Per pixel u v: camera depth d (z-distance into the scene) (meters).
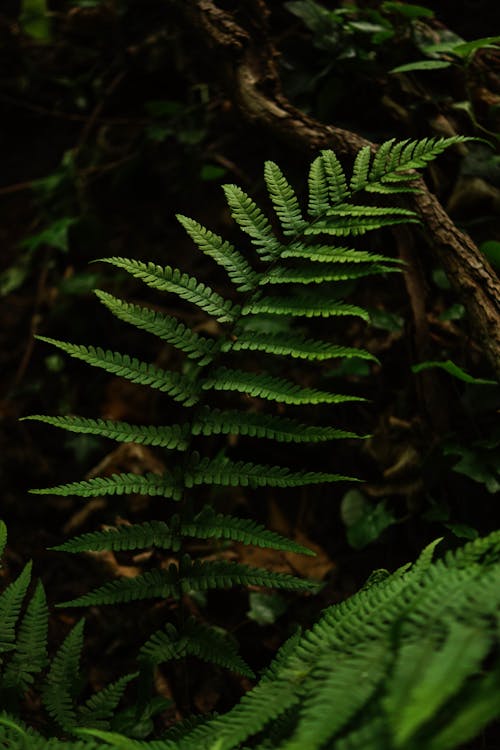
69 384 3.13
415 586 1.17
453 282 1.95
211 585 1.62
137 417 2.97
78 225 3.28
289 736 1.25
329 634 1.26
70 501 2.87
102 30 3.39
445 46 2.42
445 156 2.41
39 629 1.59
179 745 1.22
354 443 2.51
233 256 1.68
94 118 3.45
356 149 2.16
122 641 2.41
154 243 3.19
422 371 2.25
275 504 2.62
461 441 2.21
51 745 1.21
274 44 2.74
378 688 1.04
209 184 3.11
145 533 1.63
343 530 2.51
